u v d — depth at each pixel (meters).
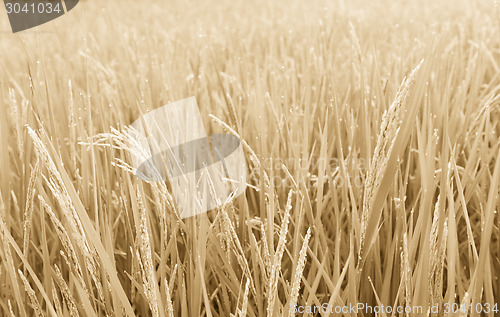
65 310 1.09
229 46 3.49
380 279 1.22
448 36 3.05
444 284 1.38
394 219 1.39
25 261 0.99
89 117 1.22
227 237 1.11
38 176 1.18
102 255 0.95
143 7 7.25
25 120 1.43
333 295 0.95
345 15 3.55
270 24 4.57
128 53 3.04
